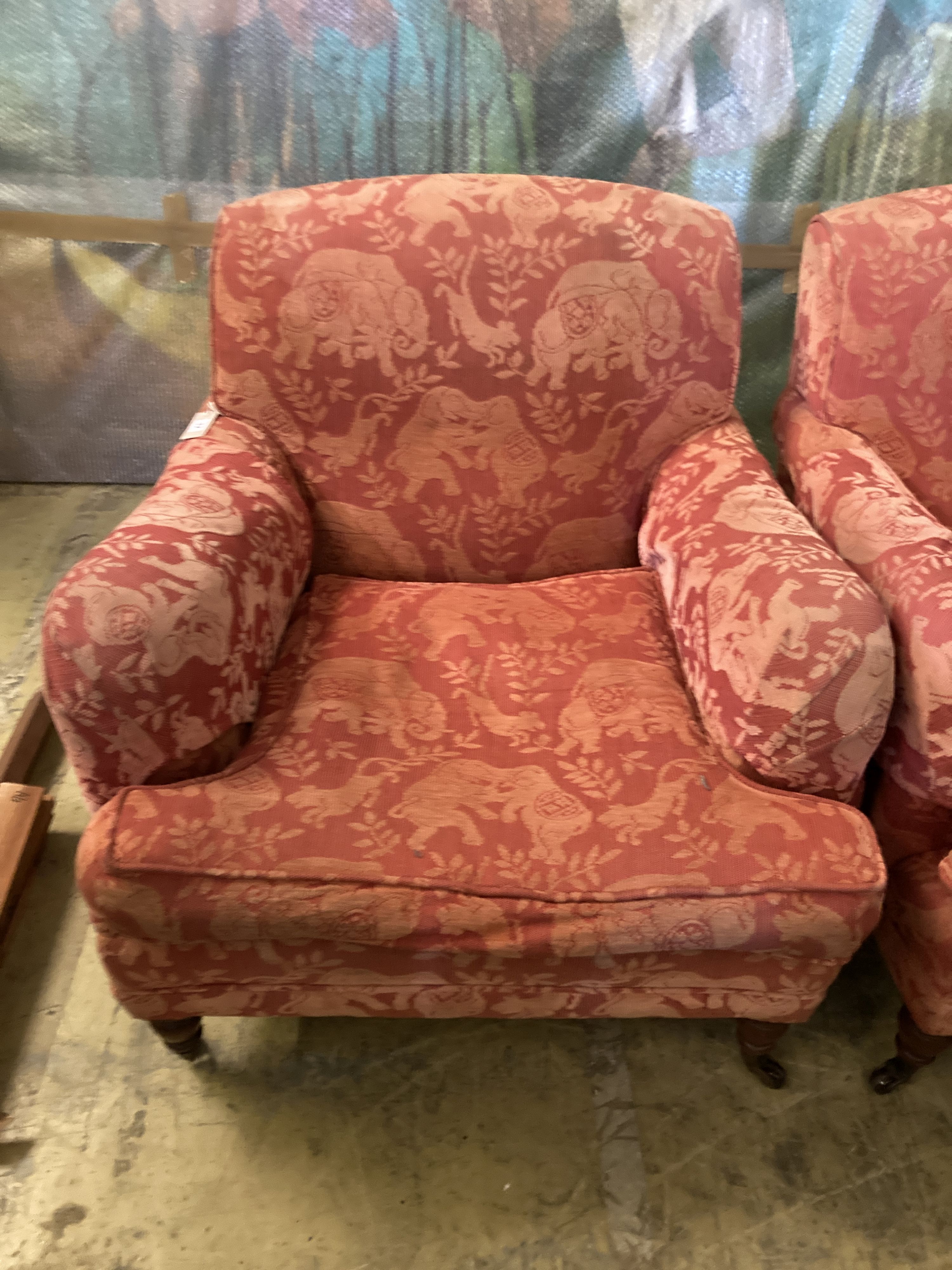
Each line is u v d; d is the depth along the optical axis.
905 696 0.90
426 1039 1.12
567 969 0.86
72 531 1.85
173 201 1.58
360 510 1.20
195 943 0.83
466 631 1.10
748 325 1.69
